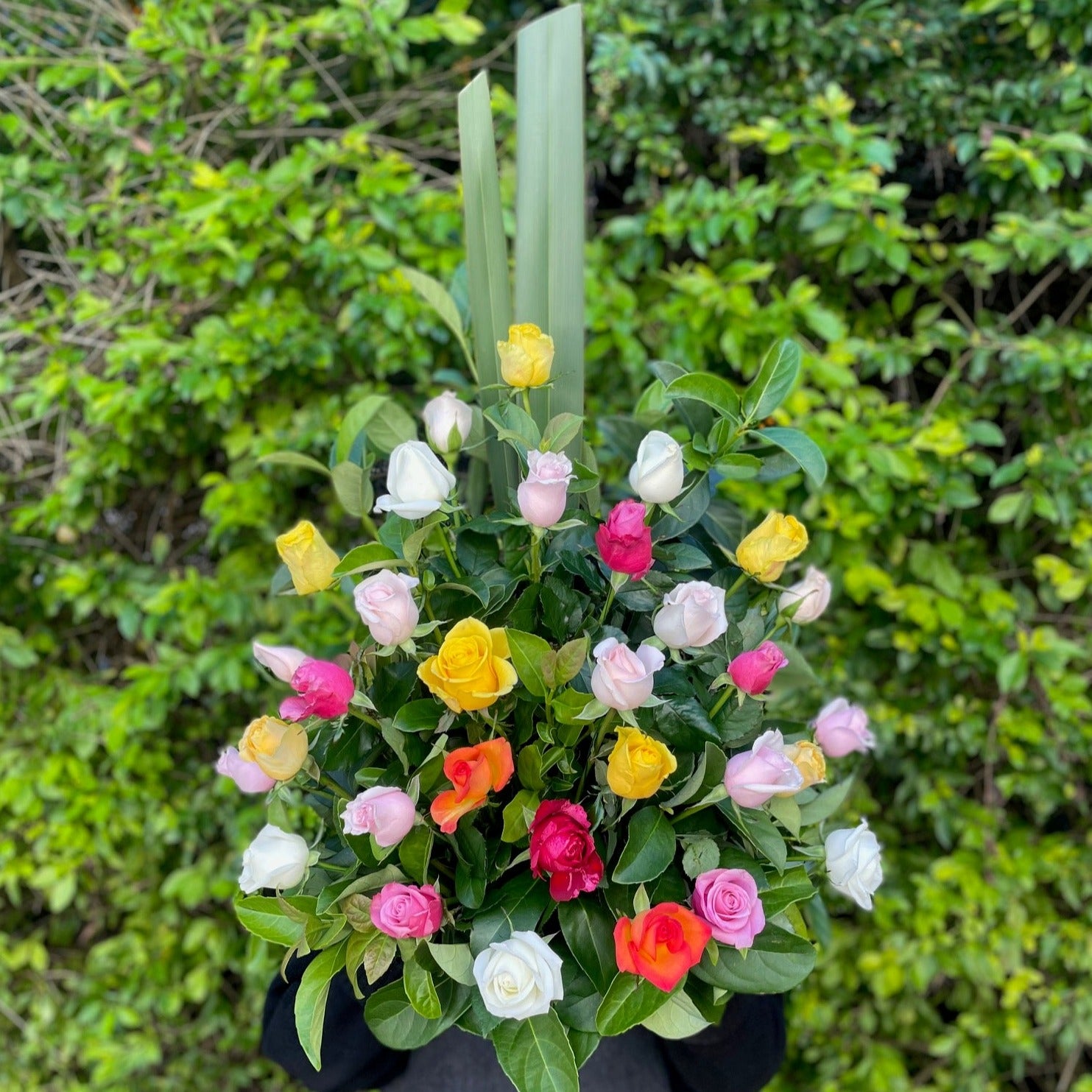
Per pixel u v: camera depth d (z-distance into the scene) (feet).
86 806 5.16
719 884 1.86
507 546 2.37
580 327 2.48
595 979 1.90
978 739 4.78
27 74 5.13
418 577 2.16
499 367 2.57
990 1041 4.90
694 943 1.78
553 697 1.98
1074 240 4.30
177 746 5.40
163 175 5.05
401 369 5.07
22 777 5.06
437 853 2.14
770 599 2.49
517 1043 1.85
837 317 4.76
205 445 5.38
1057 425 4.82
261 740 1.91
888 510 4.62
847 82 4.96
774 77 5.02
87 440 5.03
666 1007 1.90
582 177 2.44
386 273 4.80
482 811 2.14
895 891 4.85
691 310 4.54
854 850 2.09
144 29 4.63
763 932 1.98
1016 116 4.75
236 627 5.08
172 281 4.66
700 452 2.31
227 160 5.33
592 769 2.14
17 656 5.11
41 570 5.39
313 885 2.12
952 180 5.14
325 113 4.75
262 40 4.64
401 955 2.10
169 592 4.79
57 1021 5.38
